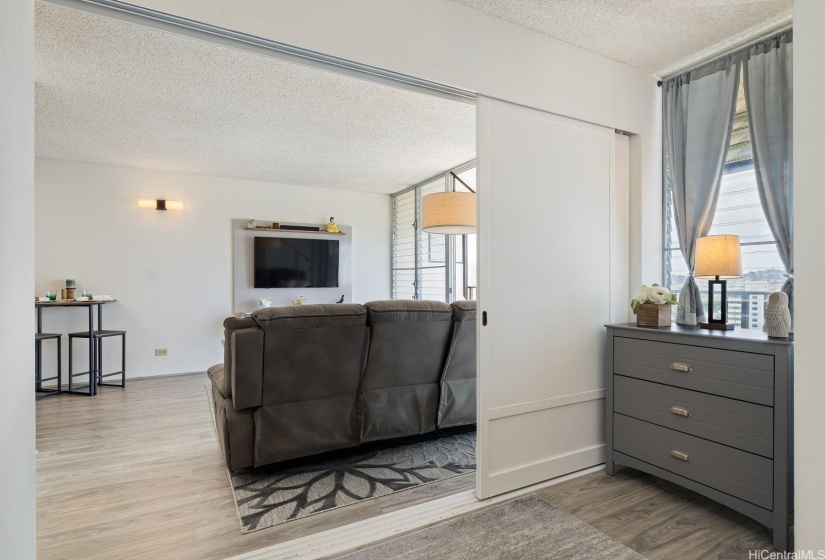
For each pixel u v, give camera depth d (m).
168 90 3.11
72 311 4.88
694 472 2.14
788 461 1.80
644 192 2.85
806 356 1.29
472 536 1.91
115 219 5.12
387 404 2.77
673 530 1.95
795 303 1.31
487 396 2.26
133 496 2.27
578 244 2.60
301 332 2.39
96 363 4.82
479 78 2.22
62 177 4.86
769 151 2.39
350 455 2.82
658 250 2.92
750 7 2.21
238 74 2.88
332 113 3.56
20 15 0.98
